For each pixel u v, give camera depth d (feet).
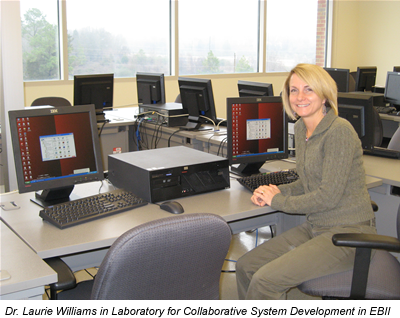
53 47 17.31
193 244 3.49
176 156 6.63
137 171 5.92
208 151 10.39
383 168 7.59
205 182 6.31
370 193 7.38
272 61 24.94
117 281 3.29
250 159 7.06
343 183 5.09
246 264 5.54
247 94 10.80
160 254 3.34
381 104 16.75
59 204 5.36
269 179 6.64
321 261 4.84
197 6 21.43
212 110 10.86
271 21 24.34
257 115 7.07
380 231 7.32
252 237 10.30
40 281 3.73
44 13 16.83
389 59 26.17
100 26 18.43
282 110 7.23
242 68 23.88
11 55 9.55
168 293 3.64
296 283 4.84
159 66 20.76
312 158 5.45
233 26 23.00
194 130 11.14
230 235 3.80
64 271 4.13
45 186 5.49
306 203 5.25
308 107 5.46
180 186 6.03
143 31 19.85
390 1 25.66
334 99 5.43
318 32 26.66
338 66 27.63
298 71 5.48
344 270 4.89
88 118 5.85
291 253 5.02
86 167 5.83
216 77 22.54
